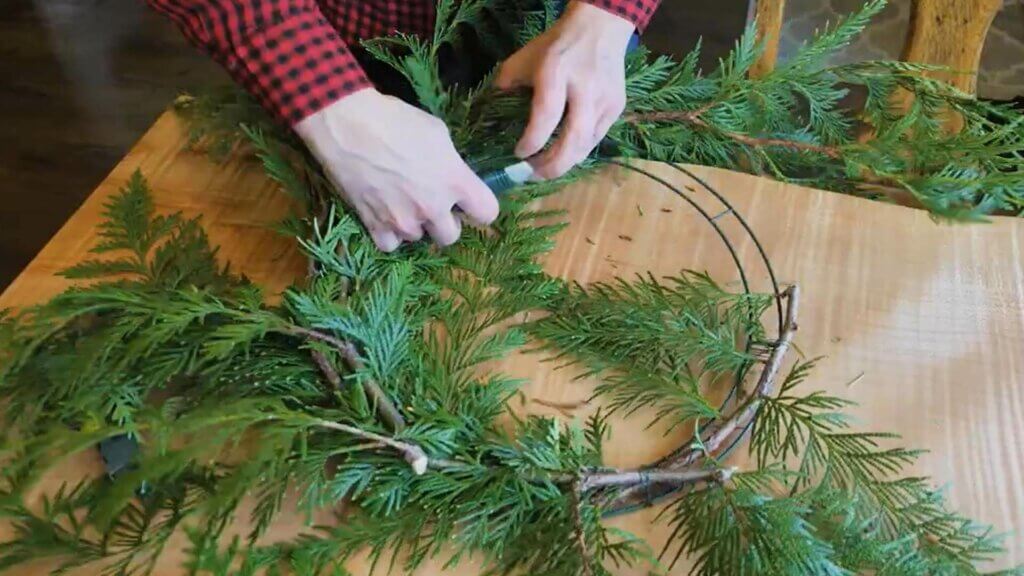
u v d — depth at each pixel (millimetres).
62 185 1556
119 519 567
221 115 781
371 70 930
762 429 635
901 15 1906
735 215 787
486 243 741
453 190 669
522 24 864
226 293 652
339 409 599
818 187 867
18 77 1721
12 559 553
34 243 1467
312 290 644
